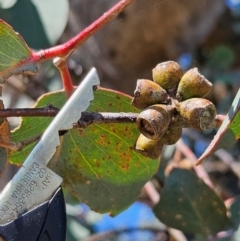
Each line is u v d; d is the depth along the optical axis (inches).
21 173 8.9
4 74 11.1
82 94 9.2
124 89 20.9
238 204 13.3
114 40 19.8
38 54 11.0
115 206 12.7
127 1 10.9
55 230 9.0
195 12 19.8
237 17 22.8
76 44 11.0
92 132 11.9
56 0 13.2
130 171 12.4
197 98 10.2
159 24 19.5
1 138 10.8
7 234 8.8
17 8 13.2
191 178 13.2
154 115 9.9
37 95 19.1
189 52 21.0
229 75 21.1
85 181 12.4
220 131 9.8
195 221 13.1
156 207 13.3
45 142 9.0
